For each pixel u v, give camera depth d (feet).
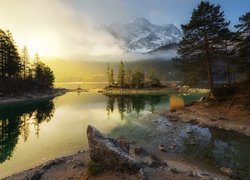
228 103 115.55
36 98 284.82
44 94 333.83
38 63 407.64
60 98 292.81
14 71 291.99
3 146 77.97
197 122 101.30
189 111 122.11
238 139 75.31
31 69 388.16
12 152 71.10
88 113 151.02
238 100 114.32
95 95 338.75
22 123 121.60
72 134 92.43
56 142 80.84
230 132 83.92
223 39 124.98
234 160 56.95
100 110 163.22
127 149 50.55
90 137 44.04
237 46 129.49
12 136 92.63
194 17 128.06
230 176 47.29
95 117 132.98
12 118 138.51
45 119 133.18
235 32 125.18
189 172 45.14
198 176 43.55
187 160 57.52
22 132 99.55
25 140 85.61
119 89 423.23
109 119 123.75
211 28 122.62
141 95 307.78
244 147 67.10
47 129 104.68
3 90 253.03
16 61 300.20
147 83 437.99
